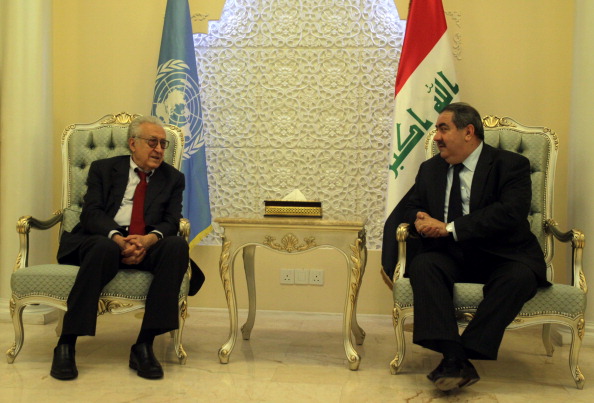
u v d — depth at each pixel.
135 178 3.08
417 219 2.84
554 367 2.95
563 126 3.86
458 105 2.89
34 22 3.80
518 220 2.71
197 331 3.55
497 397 2.48
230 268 2.91
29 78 3.79
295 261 4.01
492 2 3.90
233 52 4.07
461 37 3.92
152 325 2.69
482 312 2.51
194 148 3.90
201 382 2.61
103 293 2.72
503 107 3.90
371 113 4.00
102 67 4.17
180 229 2.96
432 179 2.97
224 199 4.10
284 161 4.05
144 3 4.14
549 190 3.11
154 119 3.08
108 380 2.62
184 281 2.84
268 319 3.89
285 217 2.96
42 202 3.83
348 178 4.02
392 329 3.69
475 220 2.70
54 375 2.63
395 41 3.97
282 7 4.03
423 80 3.68
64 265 2.88
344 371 2.81
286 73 4.04
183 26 3.89
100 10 4.17
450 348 2.47
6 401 2.33
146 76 4.14
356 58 4.00
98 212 2.95
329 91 4.01
